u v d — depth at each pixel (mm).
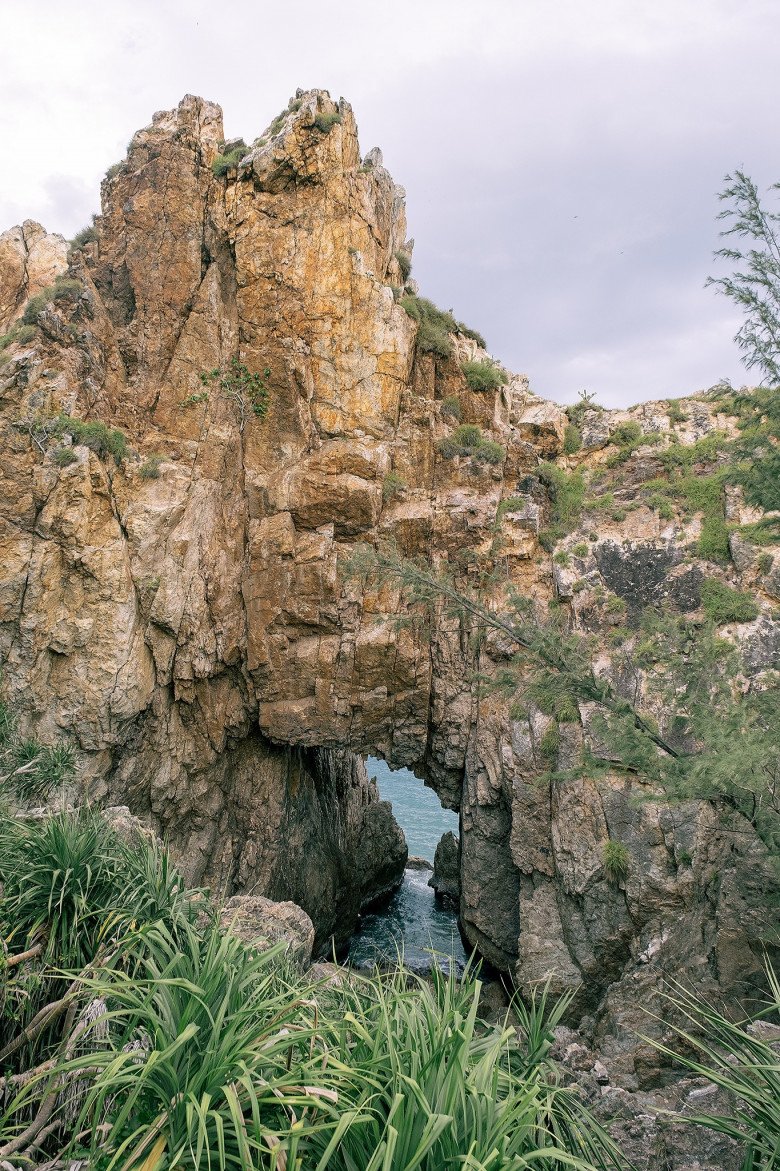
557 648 12414
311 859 34844
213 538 29422
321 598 28781
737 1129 4941
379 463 29000
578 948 22969
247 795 32094
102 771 26250
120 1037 4973
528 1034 5625
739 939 18453
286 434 29797
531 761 25609
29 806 15250
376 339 29703
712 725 10461
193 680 28891
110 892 7074
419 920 40406
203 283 30297
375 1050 4281
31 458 25656
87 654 25609
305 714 29281
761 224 9570
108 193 32344
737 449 10727
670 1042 18344
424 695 28922
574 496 30281
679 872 21344
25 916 6828
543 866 24750
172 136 30734
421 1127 3725
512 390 34969
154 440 29688
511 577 28766
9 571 25062
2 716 18484
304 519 29156
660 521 28547
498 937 26688
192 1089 3812
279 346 29516
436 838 63031
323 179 29391
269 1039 4348
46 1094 4516
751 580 25422
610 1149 4906
